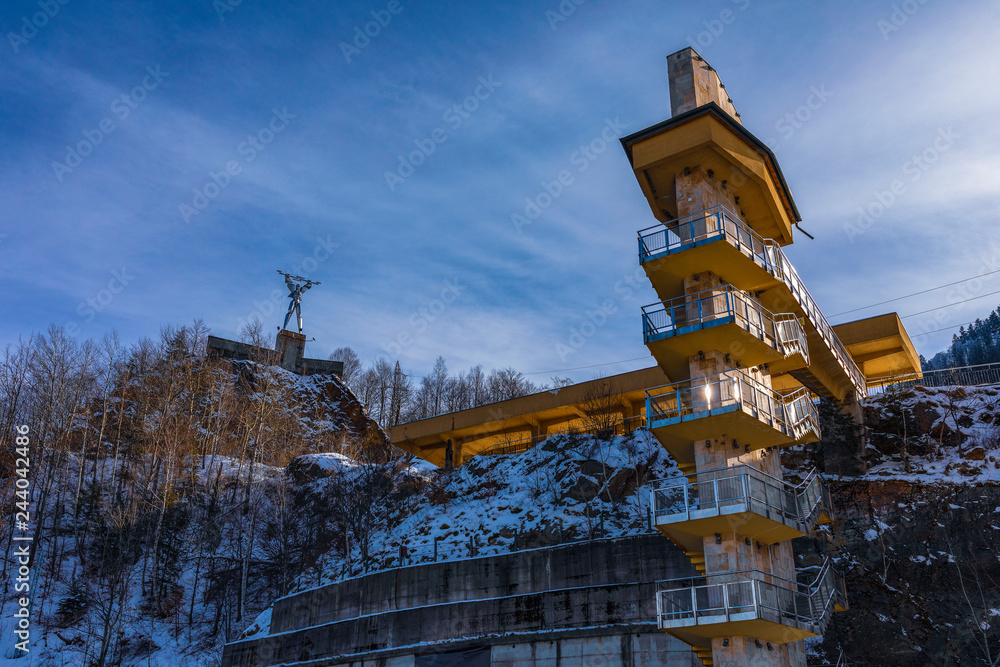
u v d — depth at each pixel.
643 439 45.56
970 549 30.19
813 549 32.88
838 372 36.62
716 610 22.98
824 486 31.34
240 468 67.00
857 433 37.41
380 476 57.22
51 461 58.41
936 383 45.41
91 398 70.50
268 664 42.12
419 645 35.44
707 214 27.42
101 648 42.28
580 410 52.84
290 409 87.19
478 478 51.28
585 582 34.41
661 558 33.06
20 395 66.62
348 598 41.41
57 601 48.00
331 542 52.31
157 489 59.88
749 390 25.88
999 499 31.11
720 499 24.09
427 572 38.88
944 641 28.19
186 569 54.22
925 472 34.94
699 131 28.17
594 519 40.34
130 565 51.56
